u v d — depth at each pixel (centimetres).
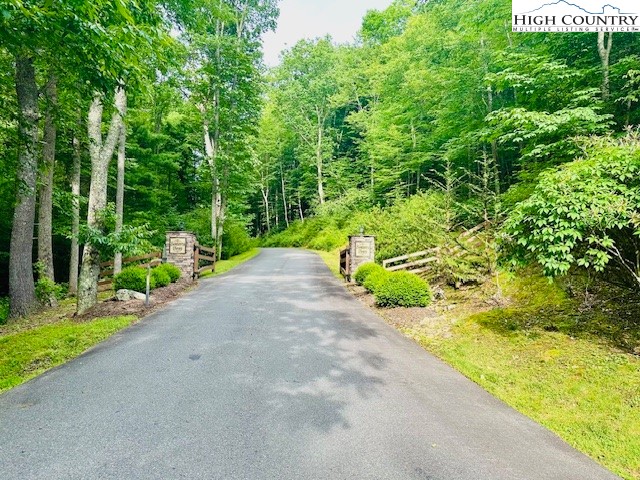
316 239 3073
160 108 1984
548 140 1009
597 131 902
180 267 1268
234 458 283
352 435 320
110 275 1289
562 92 1049
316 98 3425
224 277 1356
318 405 375
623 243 514
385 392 412
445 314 730
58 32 429
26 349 543
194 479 258
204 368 471
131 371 461
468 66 1617
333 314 772
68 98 873
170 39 545
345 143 3934
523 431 343
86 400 381
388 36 3159
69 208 1366
